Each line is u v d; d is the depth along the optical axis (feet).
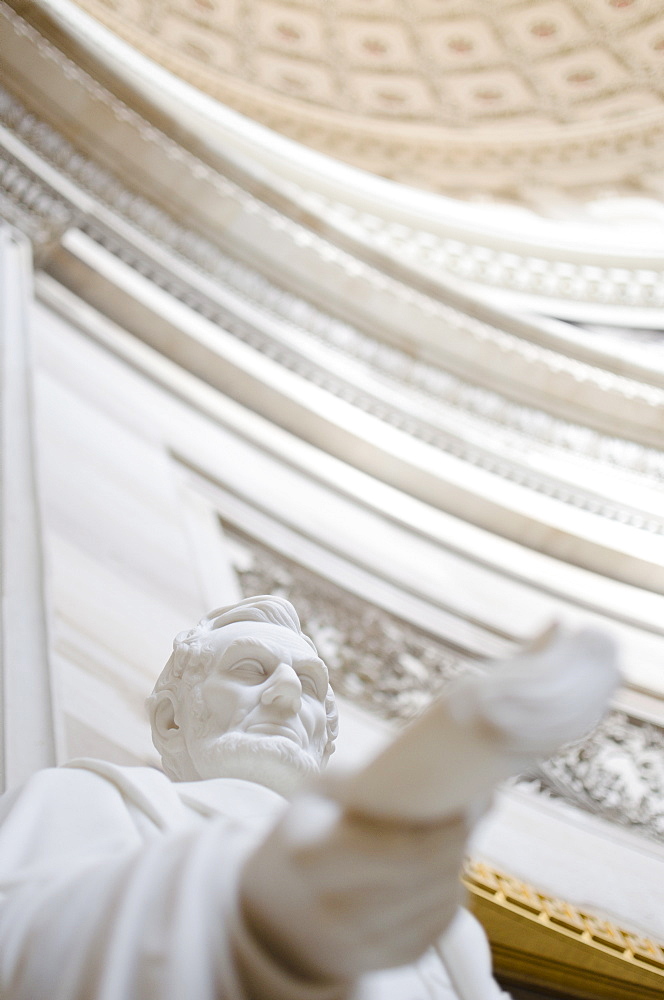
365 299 18.65
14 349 12.67
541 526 16.94
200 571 12.38
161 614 10.84
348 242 18.85
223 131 25.72
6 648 8.02
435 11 33.78
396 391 18.37
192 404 16.31
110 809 3.64
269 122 35.06
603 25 33.19
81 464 12.69
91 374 15.07
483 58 34.68
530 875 9.68
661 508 17.93
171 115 17.93
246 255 18.34
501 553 16.66
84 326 16.12
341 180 26.53
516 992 8.32
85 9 28.78
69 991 2.45
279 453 16.40
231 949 2.39
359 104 35.55
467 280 25.85
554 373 18.86
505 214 31.78
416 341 18.79
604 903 9.60
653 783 12.03
